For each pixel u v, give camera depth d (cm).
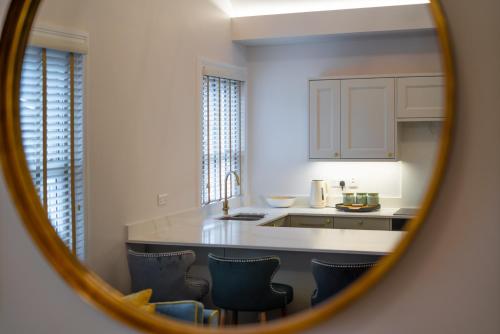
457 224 159
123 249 339
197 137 429
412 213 447
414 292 162
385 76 468
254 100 522
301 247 304
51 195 293
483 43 156
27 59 281
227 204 450
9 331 216
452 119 156
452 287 159
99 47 319
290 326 166
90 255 312
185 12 411
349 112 477
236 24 486
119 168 336
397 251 159
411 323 162
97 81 318
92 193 314
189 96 418
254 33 481
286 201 498
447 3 160
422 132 478
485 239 156
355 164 500
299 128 511
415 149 480
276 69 514
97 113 318
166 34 387
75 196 306
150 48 368
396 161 468
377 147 472
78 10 303
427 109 459
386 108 468
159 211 377
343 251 295
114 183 332
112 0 329
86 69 309
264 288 291
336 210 478
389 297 164
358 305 166
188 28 416
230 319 330
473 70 157
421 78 460
